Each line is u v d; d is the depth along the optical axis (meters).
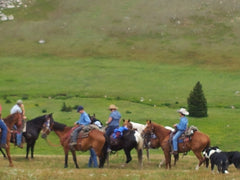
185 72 90.50
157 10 131.38
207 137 21.55
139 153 22.53
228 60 98.75
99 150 21.09
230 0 134.00
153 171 19.81
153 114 57.97
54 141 45.09
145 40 113.44
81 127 21.48
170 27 120.75
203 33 116.25
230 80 84.25
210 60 99.12
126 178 17.38
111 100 68.12
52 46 110.31
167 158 22.33
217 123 53.56
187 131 21.52
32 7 134.25
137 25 122.12
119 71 91.12
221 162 19.80
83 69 92.75
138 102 67.88
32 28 120.94
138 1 139.00
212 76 87.25
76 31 119.31
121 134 22.27
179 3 135.50
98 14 129.75
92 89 77.12
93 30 119.94
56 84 81.19
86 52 105.88
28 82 82.94
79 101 66.44
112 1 139.38
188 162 25.91
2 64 96.75
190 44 109.88
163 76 87.69
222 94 74.31
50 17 128.62
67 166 21.95
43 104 63.88
